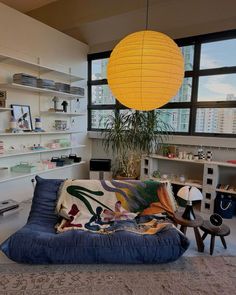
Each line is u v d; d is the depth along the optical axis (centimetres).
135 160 405
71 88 408
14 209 305
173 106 400
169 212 241
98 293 169
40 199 252
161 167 414
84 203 246
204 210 333
